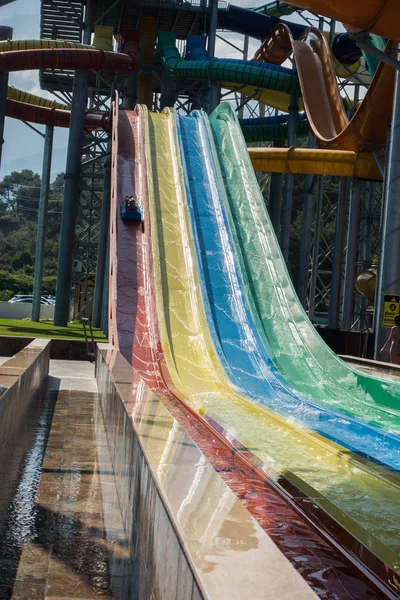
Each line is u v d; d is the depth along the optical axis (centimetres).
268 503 528
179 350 1839
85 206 4756
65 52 3291
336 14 1612
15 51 3250
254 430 1157
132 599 449
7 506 665
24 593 462
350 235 3822
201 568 223
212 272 2177
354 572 329
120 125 2981
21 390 968
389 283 2059
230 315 2011
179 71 3941
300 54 3862
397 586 314
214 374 1741
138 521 458
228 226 2355
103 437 1011
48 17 4469
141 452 464
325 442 1055
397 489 815
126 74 4600
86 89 3556
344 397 1644
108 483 754
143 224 2400
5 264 11675
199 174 2659
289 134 3978
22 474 789
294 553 357
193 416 1219
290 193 4056
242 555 238
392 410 1453
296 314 2022
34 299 4100
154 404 675
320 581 314
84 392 1495
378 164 2883
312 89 3684
